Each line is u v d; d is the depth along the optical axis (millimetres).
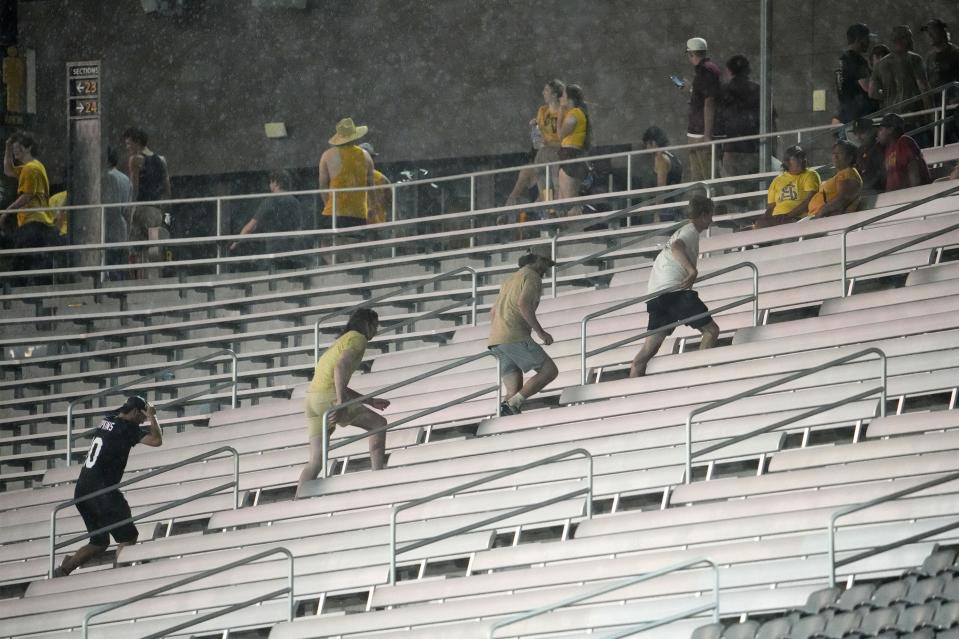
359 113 90000
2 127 94000
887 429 39344
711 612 36188
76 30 95500
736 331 48844
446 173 88812
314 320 68250
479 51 87250
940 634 29938
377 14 89625
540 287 48094
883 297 47062
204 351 70125
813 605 33750
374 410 55656
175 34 93812
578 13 84562
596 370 52000
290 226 73562
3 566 57531
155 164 77562
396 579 45250
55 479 63000
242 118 92500
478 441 48875
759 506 38312
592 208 68438
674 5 82000
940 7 74875
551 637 38688
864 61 62344
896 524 35094
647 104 82625
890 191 54562
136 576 51719
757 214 60844
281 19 91875
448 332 61125
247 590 47844
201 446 59562
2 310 76625
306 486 50812
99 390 68750
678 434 44000
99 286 76188
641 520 40375
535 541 44875
